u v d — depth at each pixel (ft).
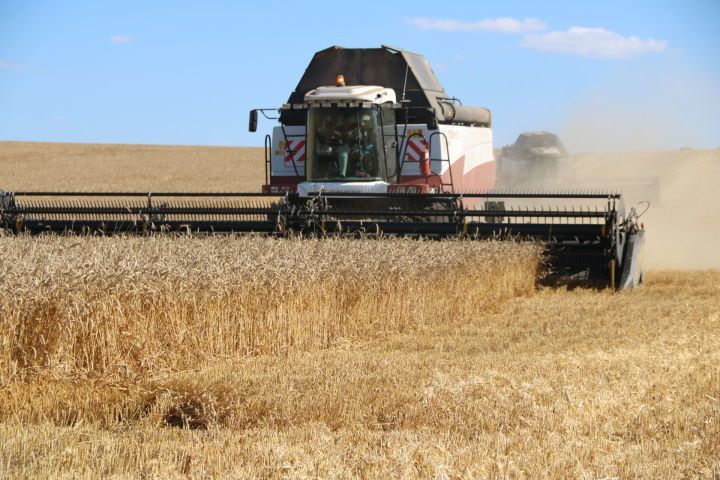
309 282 41.47
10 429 24.85
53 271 31.89
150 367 33.22
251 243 46.34
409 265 46.65
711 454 23.79
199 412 27.91
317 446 23.54
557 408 27.73
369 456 22.34
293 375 32.63
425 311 48.19
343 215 65.36
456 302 50.67
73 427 25.67
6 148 285.84
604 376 32.68
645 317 48.60
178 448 23.35
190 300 36.29
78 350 31.50
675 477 21.54
